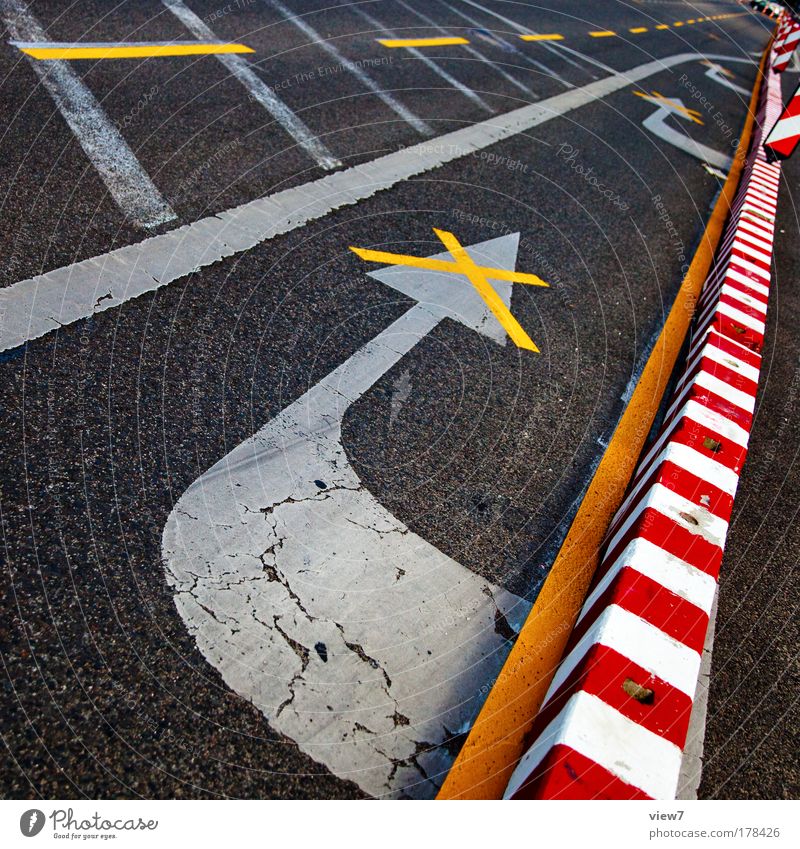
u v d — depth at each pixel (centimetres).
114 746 160
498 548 242
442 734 182
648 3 1636
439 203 445
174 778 158
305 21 659
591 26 1130
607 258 461
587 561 249
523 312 372
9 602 179
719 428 276
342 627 198
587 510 271
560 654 213
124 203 342
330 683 184
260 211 372
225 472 233
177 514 214
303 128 471
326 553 218
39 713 162
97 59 459
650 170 634
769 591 262
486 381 315
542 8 1118
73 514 204
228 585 199
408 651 198
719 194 642
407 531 235
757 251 463
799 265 541
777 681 229
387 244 384
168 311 287
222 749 165
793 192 723
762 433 347
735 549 275
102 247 310
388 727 180
